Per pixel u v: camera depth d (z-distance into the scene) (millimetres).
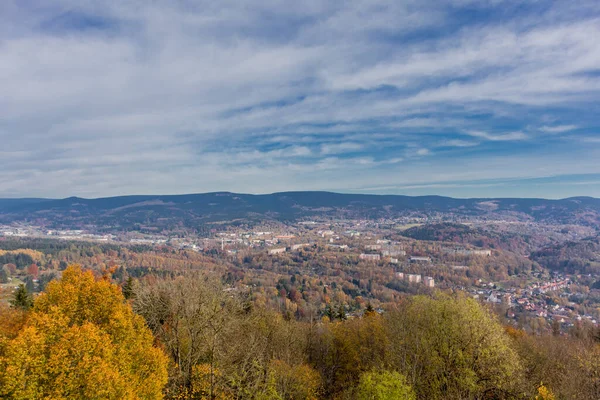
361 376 33406
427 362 35406
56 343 21266
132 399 22031
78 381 20109
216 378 32312
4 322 28500
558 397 31156
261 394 31484
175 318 35844
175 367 33438
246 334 39469
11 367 18781
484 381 32844
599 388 30953
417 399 33562
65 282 27828
